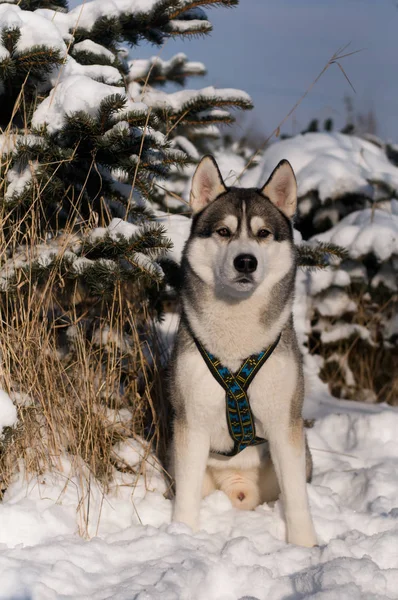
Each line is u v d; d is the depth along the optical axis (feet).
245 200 11.38
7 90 12.87
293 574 9.43
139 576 9.04
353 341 18.84
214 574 8.94
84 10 13.64
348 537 10.52
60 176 12.78
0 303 11.95
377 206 20.12
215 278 10.87
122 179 14.58
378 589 8.80
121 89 11.91
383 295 18.88
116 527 11.15
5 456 11.30
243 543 9.96
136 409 13.73
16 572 8.80
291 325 11.34
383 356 19.03
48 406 12.03
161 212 16.38
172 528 10.64
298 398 11.00
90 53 13.26
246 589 8.92
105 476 12.17
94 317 13.98
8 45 11.37
